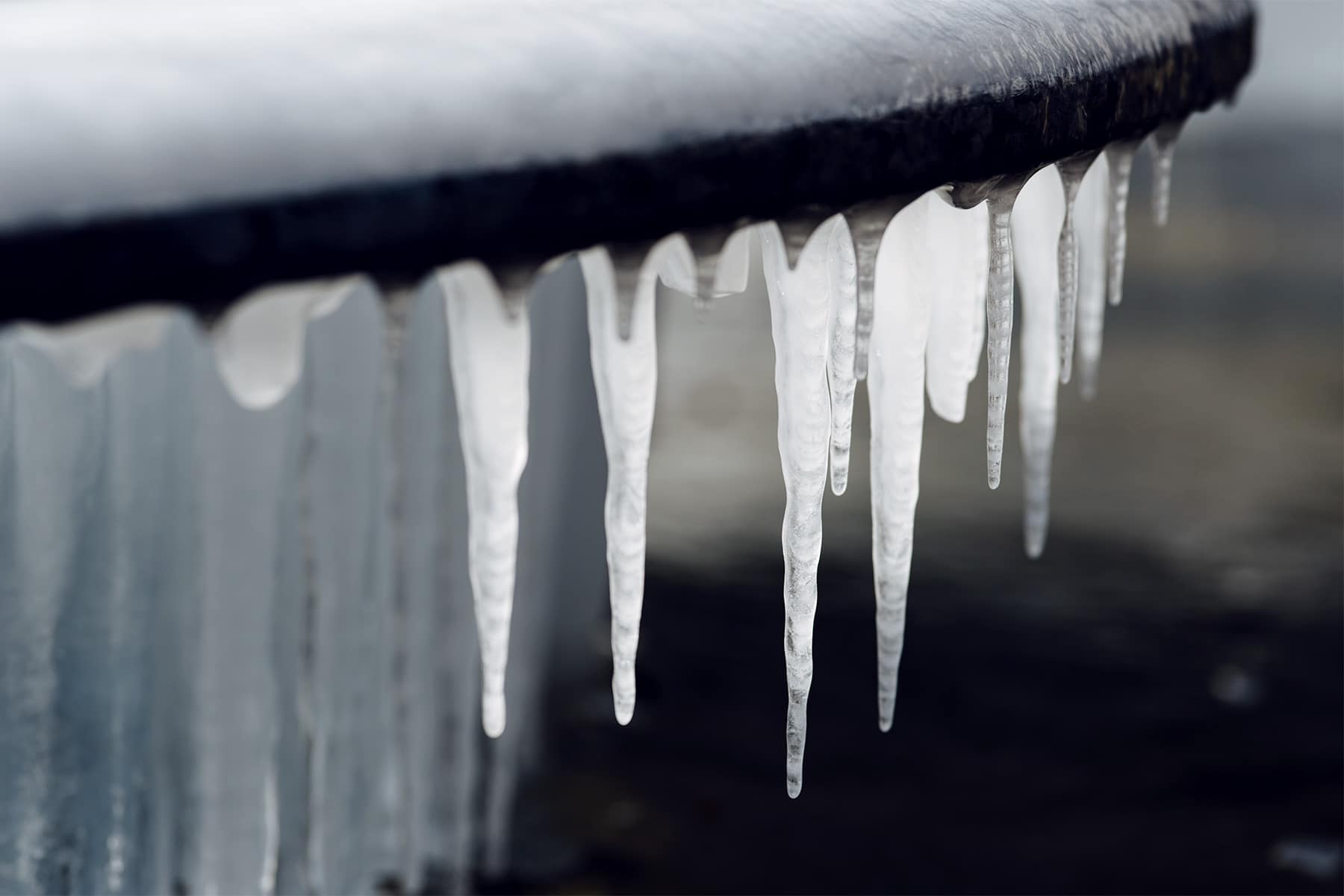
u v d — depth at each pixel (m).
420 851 1.92
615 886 2.38
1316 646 3.39
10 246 1.19
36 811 1.47
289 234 1.22
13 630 1.45
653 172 1.27
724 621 3.52
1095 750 2.92
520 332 1.29
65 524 1.47
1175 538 4.07
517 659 2.38
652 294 1.32
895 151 1.31
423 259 1.24
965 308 1.42
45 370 1.44
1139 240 8.20
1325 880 2.42
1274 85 13.39
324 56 1.24
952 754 2.90
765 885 2.41
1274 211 8.76
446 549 1.94
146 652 1.53
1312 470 4.62
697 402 5.51
